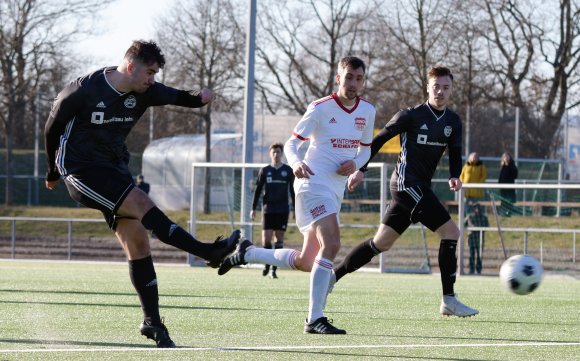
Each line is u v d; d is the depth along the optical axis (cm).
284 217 4906
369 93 11112
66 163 1836
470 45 10781
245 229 6166
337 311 2884
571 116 9444
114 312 2661
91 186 1817
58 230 9494
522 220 6253
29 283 3934
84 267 5609
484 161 9338
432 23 10794
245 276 4931
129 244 1889
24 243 8688
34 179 11062
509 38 11406
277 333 2194
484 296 3675
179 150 10500
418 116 2752
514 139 9738
